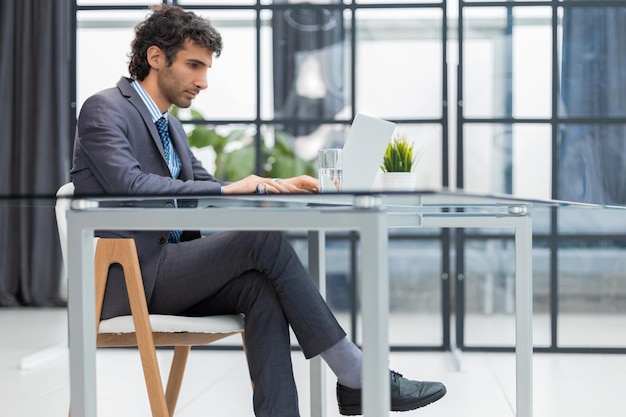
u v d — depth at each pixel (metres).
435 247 4.99
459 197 1.69
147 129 2.54
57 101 6.25
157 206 1.88
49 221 6.50
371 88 5.08
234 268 2.23
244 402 3.51
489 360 4.61
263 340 2.19
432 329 4.99
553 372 4.24
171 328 2.21
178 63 2.58
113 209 1.72
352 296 5.02
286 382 2.17
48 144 6.27
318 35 5.11
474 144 4.96
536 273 4.93
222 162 5.14
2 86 6.23
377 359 1.63
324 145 5.11
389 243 5.02
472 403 3.49
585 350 4.89
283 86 5.12
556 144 4.95
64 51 6.26
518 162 4.96
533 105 4.95
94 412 1.78
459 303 4.90
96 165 2.40
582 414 3.30
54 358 4.58
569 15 4.92
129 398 3.58
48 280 6.52
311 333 2.22
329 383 3.90
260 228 1.68
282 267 2.21
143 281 2.29
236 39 5.13
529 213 2.50
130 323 2.21
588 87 4.93
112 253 2.21
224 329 2.24
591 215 4.90
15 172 6.29
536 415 3.29
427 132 5.05
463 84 4.96
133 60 2.61
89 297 1.76
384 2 5.05
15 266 6.54
